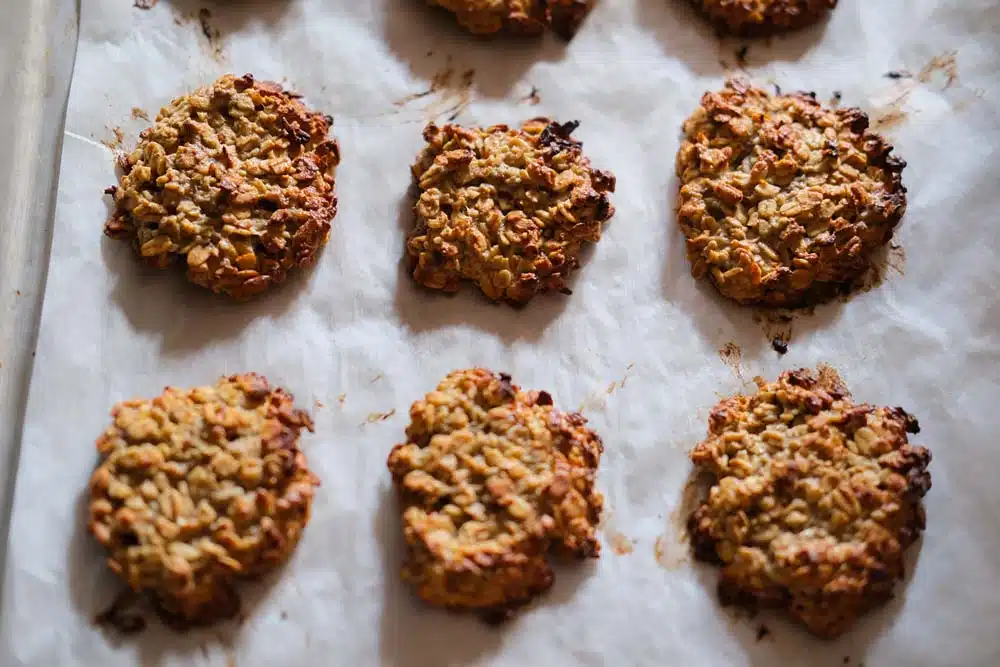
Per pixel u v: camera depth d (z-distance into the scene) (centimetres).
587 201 51
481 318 51
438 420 48
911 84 55
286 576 47
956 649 48
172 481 46
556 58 54
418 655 47
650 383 51
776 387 50
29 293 52
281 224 50
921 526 49
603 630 47
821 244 51
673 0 55
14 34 54
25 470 47
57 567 46
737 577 48
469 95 54
